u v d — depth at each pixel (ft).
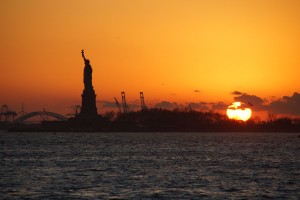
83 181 540.93
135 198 449.48
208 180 552.41
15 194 464.65
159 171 634.02
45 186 506.07
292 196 462.60
